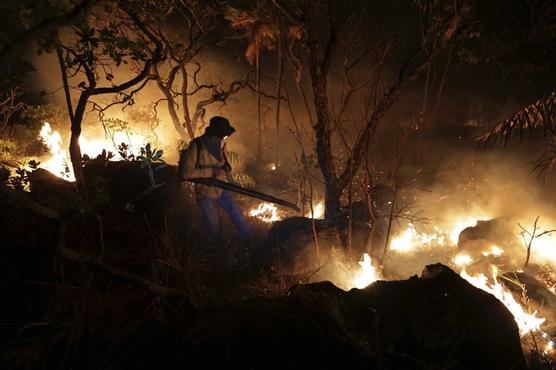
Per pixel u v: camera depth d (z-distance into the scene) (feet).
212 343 11.94
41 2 11.93
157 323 13.10
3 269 15.14
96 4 11.17
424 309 13.23
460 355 12.48
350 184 19.63
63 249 11.85
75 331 12.91
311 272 18.89
